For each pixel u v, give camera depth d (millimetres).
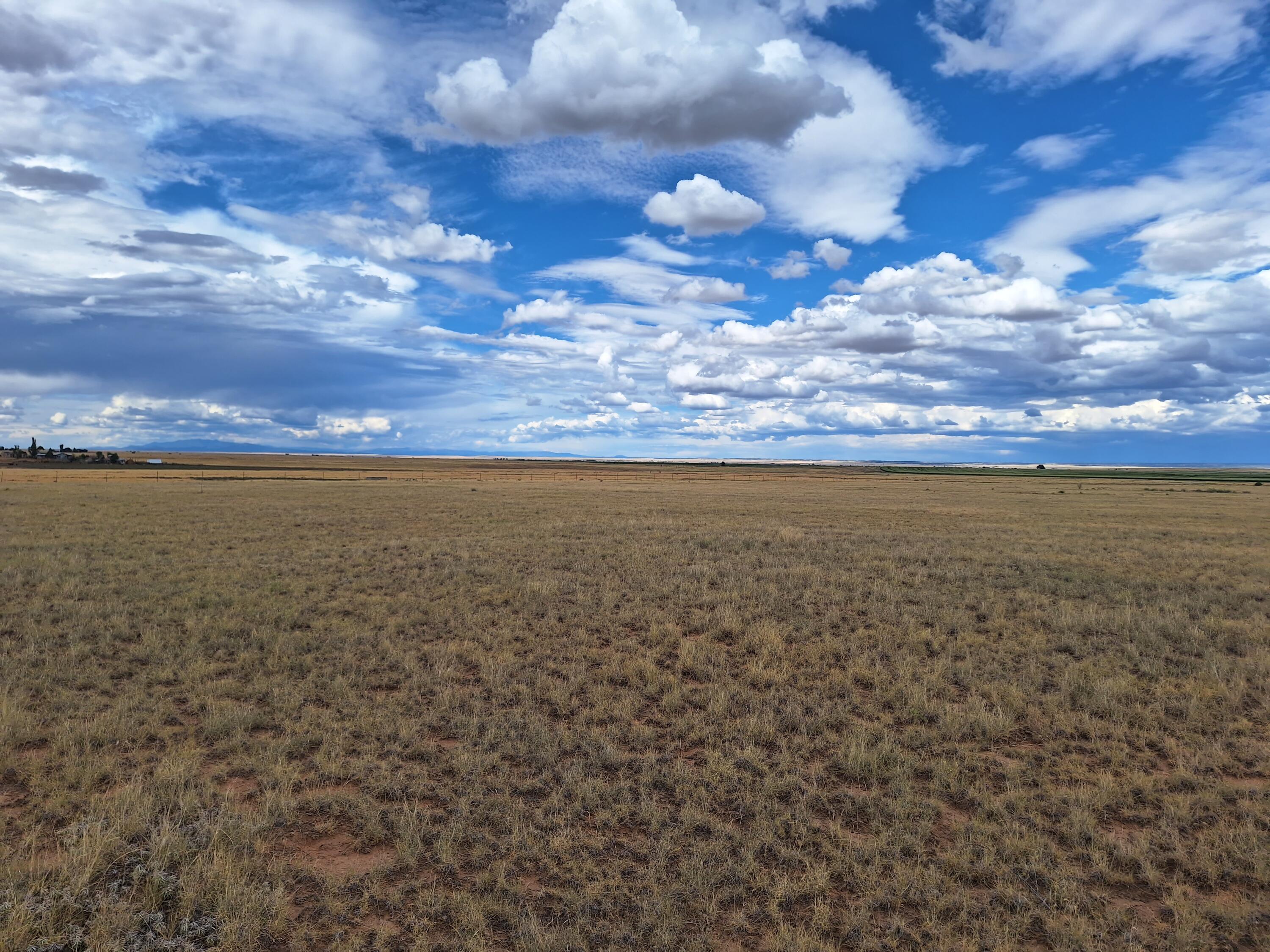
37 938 4516
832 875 5516
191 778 6738
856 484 100312
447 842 5691
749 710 9047
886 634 12758
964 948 4629
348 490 61938
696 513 40844
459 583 17547
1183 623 13758
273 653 11203
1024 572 20328
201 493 55094
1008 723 8344
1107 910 5090
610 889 5227
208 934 4672
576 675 10188
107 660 10812
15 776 6910
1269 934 4832
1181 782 7082
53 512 35062
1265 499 65438
